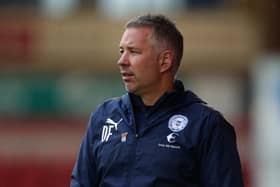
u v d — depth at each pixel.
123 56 10.85
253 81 35.94
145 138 10.66
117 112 10.91
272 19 38.09
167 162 10.52
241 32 37.25
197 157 10.66
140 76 10.78
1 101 36.00
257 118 32.28
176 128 10.66
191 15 37.59
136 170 10.58
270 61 33.25
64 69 36.59
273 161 31.58
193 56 36.94
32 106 35.84
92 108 35.97
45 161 34.53
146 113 10.78
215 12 37.81
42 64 36.66
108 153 10.73
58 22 37.16
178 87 10.95
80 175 10.97
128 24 10.93
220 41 37.22
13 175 34.41
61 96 36.00
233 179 10.66
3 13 37.31
